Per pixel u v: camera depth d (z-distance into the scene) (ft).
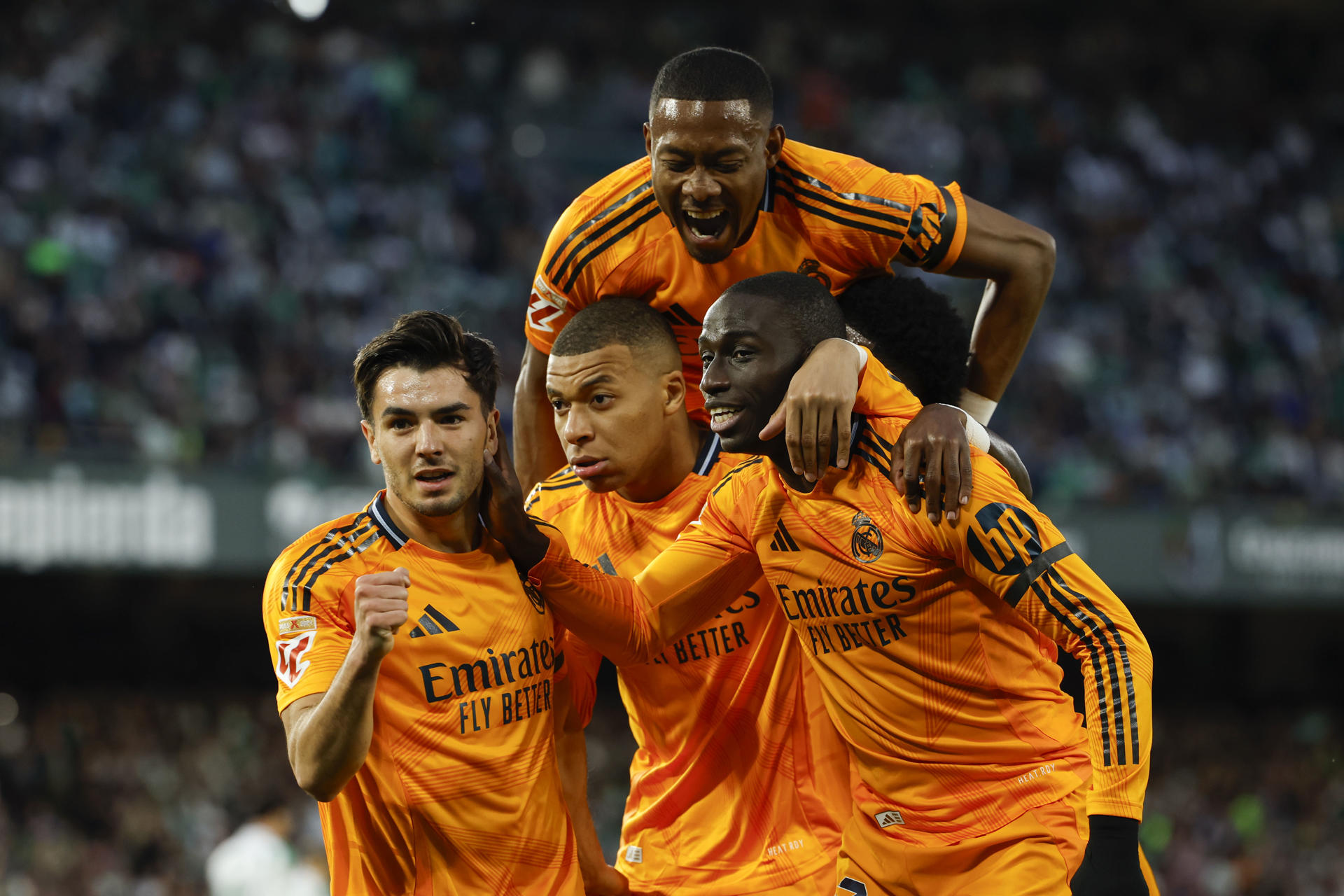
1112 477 105.40
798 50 148.15
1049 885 19.36
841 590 19.98
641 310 22.35
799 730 22.99
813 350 19.26
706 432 23.89
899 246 23.25
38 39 112.78
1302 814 103.09
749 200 21.85
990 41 155.53
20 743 85.76
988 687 19.75
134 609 98.68
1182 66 156.04
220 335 96.27
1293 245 136.56
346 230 110.22
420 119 122.52
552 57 135.13
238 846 57.21
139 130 108.99
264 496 81.15
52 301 92.07
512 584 19.63
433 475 18.30
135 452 82.28
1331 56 160.04
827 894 22.35
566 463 26.16
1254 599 99.66
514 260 116.57
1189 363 119.24
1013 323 24.75
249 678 100.58
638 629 21.08
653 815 24.02
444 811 18.72
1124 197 136.15
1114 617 18.08
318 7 108.27
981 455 19.39
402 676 18.65
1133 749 17.49
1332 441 116.47
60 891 73.97
